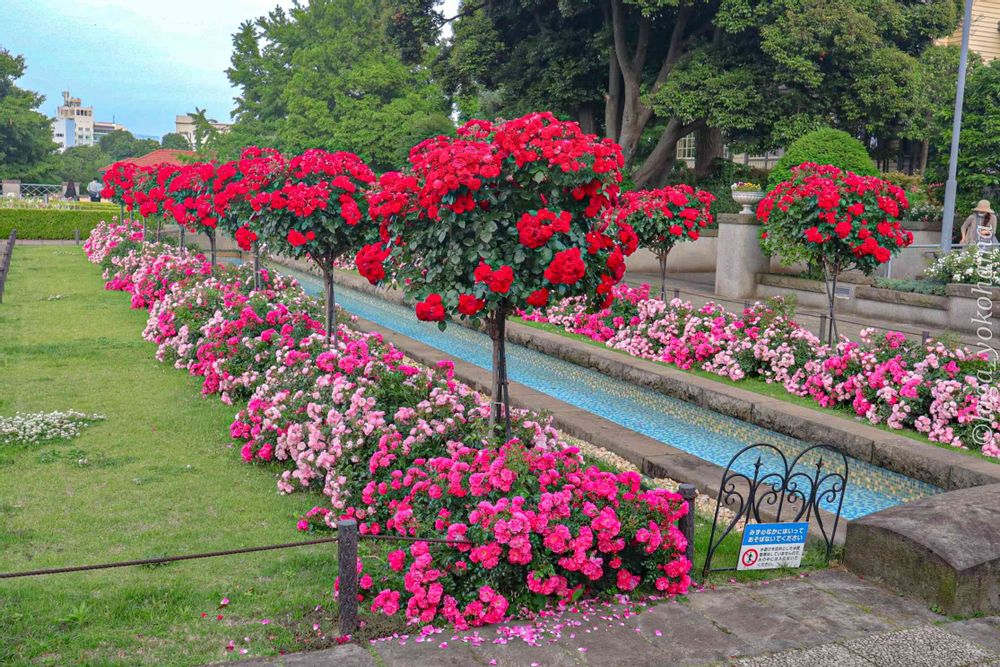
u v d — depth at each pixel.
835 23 18.78
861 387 9.02
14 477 6.85
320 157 9.41
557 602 4.91
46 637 4.28
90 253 24.44
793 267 17.88
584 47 23.86
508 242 5.59
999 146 18.42
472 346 14.45
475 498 5.17
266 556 5.48
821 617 4.83
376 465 5.97
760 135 20.97
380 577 4.99
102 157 96.56
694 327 11.57
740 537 6.09
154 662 4.05
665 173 24.66
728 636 4.54
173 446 7.83
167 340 11.70
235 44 51.53
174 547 5.55
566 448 5.99
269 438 7.34
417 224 5.86
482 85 29.91
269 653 4.18
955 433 8.12
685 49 22.91
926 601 5.05
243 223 10.92
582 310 14.20
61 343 12.41
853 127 22.12
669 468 7.60
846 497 7.22
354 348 7.85
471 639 4.40
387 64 41.03
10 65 60.00
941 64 23.14
